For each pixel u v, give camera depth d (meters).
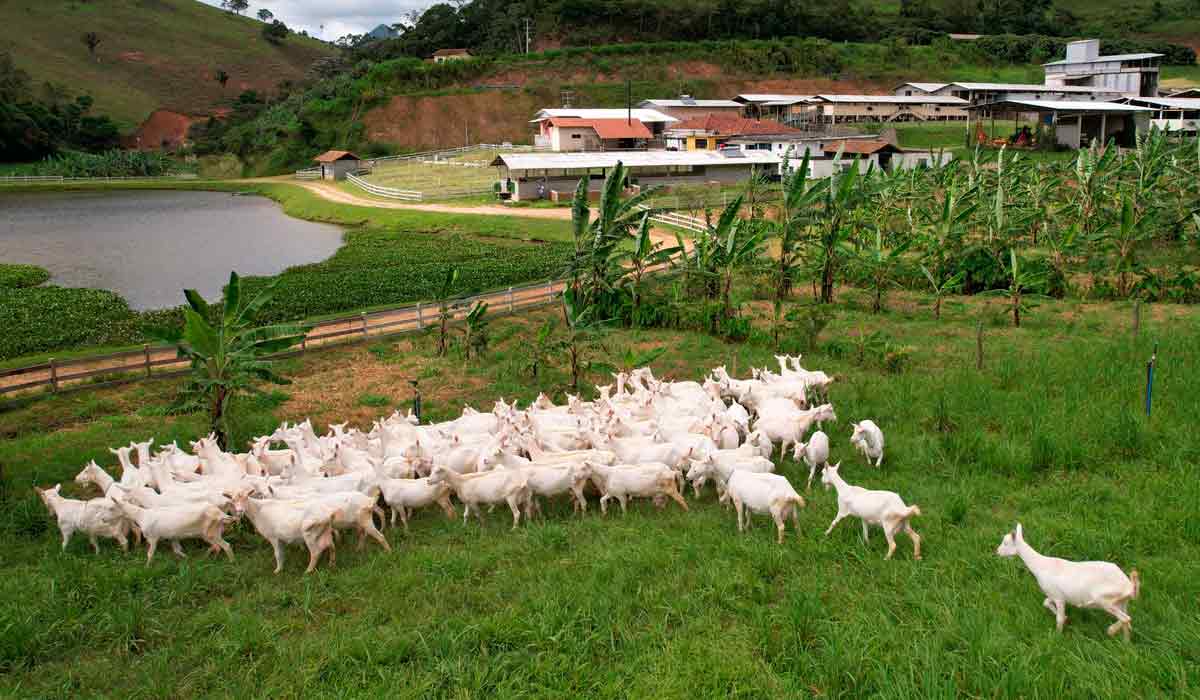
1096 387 17.48
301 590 11.02
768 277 30.88
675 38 146.62
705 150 77.94
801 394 17.30
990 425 16.09
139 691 8.84
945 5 160.38
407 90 122.62
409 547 12.38
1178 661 8.22
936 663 8.40
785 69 130.12
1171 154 39.22
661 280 27.55
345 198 83.12
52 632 9.86
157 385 23.19
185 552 12.54
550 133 91.50
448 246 54.47
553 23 146.88
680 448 14.47
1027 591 9.98
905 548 11.38
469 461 14.73
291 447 15.60
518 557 11.73
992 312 27.42
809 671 8.70
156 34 193.12
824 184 28.38
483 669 8.91
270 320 33.06
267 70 195.50
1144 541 11.10
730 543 11.69
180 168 120.56
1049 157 68.31
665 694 8.39
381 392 22.02
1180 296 28.00
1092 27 153.38
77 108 133.88
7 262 53.47
